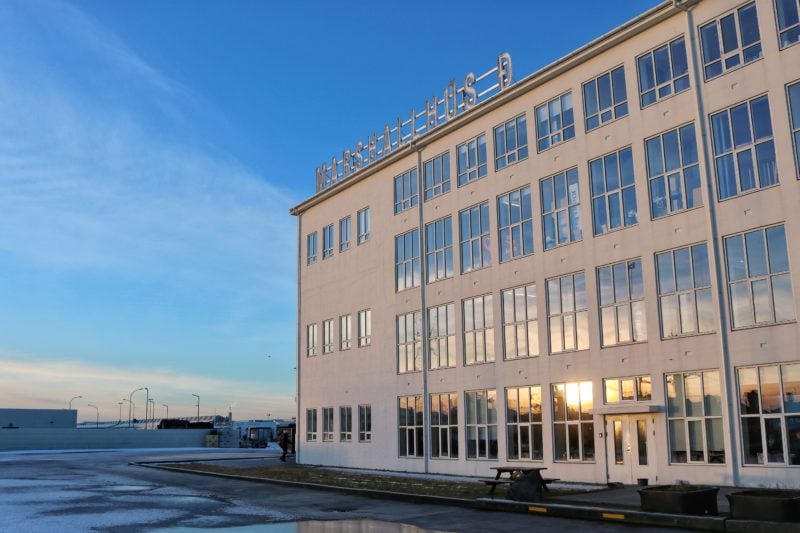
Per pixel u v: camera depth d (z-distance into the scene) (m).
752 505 13.96
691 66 23.53
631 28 25.36
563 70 27.92
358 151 41.03
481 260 31.12
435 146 34.56
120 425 150.12
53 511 19.77
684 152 23.67
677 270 23.42
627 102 25.61
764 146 21.58
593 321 25.78
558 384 26.97
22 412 101.88
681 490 15.58
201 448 73.44
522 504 18.42
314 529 15.90
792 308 20.38
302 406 43.53
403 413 34.81
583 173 26.84
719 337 21.80
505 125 30.66
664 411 23.09
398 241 36.56
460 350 31.58
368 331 38.22
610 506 17.00
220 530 15.92
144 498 23.33
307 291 44.47
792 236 20.52
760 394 20.81
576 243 26.84
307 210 45.31
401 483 26.75
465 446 30.80
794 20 21.30
